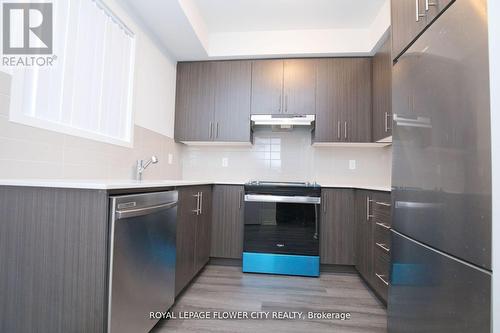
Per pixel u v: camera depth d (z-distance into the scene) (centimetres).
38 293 111
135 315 128
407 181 128
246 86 305
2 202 115
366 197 237
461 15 91
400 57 139
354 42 286
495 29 78
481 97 82
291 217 269
